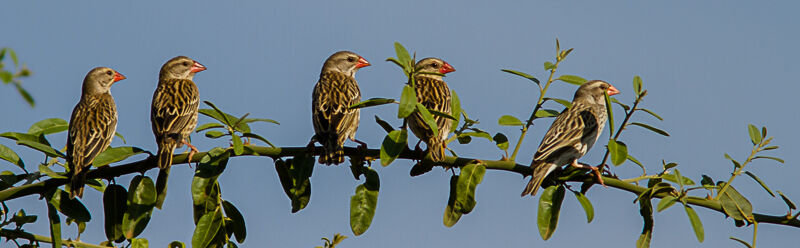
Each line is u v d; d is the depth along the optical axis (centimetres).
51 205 1088
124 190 1099
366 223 1077
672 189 1093
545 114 1130
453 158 1112
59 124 1234
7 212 1084
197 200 1042
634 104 1037
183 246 1110
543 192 1067
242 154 1069
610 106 1017
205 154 1061
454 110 991
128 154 1069
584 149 1325
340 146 1130
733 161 1091
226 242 1083
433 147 1114
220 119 1069
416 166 1152
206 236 1068
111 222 1089
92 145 1285
